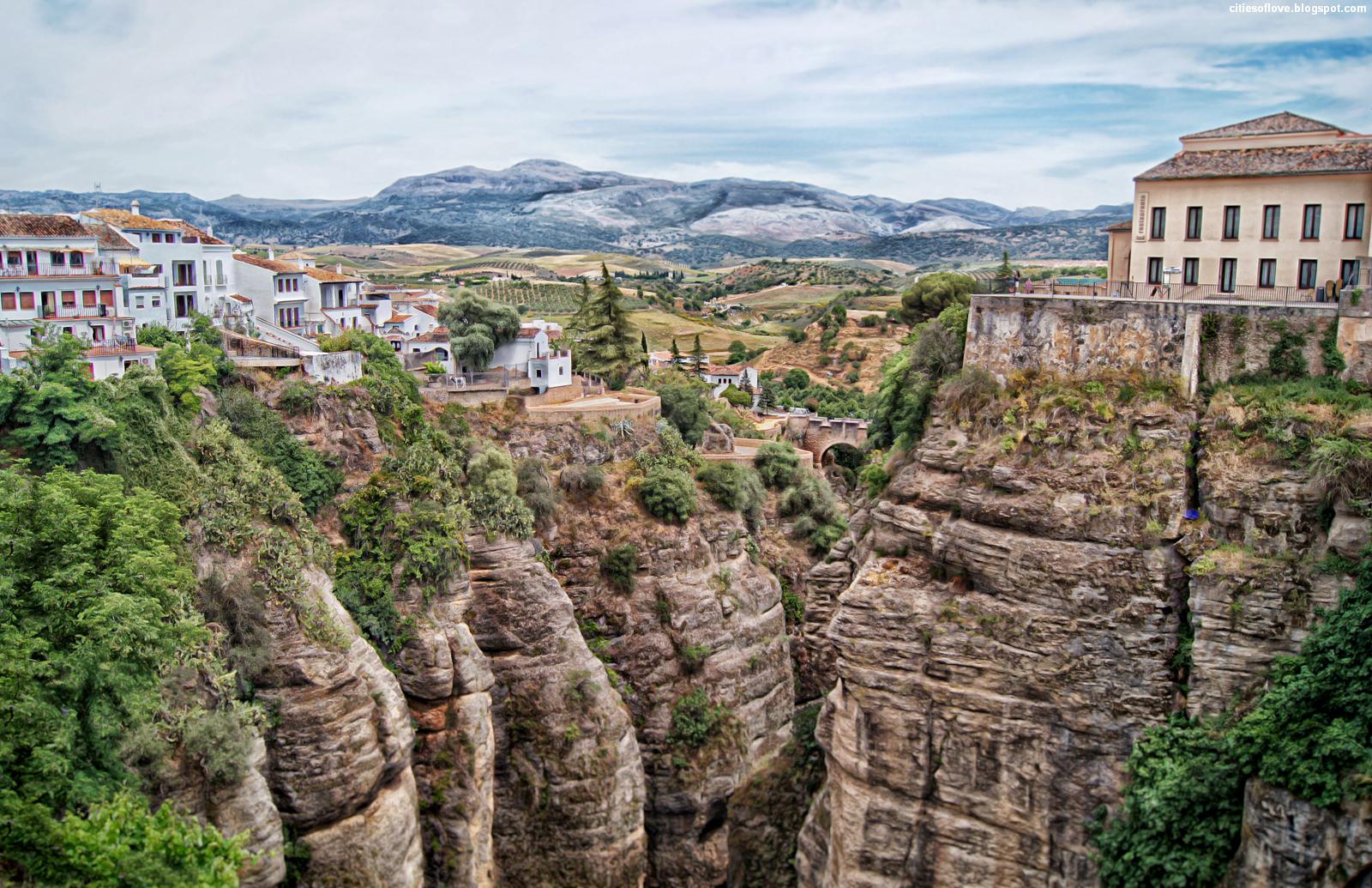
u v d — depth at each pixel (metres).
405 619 59.16
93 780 35.56
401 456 67.12
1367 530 36.62
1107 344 43.44
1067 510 41.38
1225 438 40.25
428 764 57.97
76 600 38.25
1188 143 48.84
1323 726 34.03
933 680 43.62
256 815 42.12
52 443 48.06
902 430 52.53
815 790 61.09
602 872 64.44
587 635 73.31
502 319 93.06
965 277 117.50
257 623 48.31
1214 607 38.59
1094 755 40.72
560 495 76.31
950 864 43.31
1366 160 43.38
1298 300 44.72
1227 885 35.72
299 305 91.38
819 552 89.56
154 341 68.19
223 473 53.81
